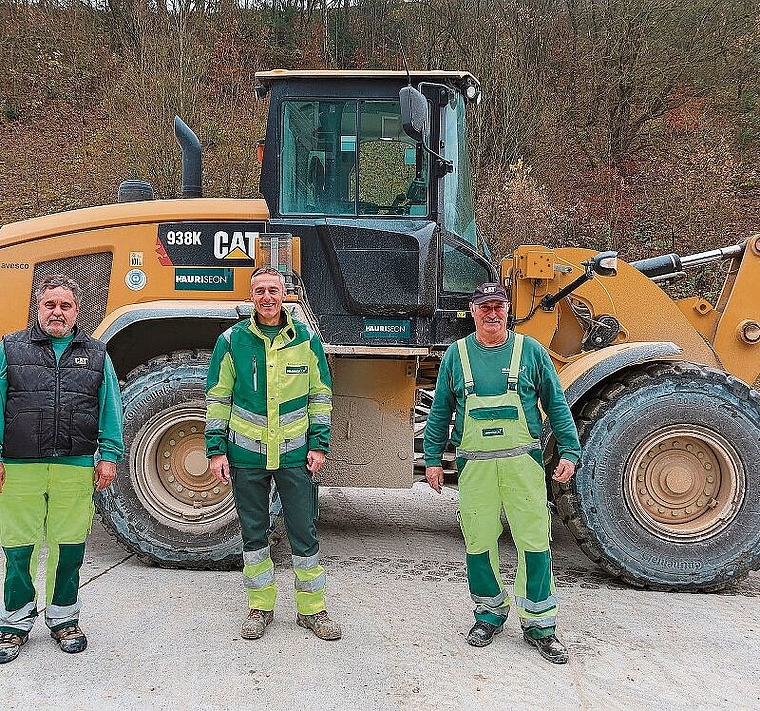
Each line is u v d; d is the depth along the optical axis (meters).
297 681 3.12
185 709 2.90
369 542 5.15
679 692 3.11
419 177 4.45
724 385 4.30
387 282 4.43
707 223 14.28
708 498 4.38
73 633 3.38
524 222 13.30
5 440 3.28
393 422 4.75
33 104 17.05
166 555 4.43
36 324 3.43
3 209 14.23
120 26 17.67
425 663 3.30
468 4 15.83
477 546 3.47
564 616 3.87
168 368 4.45
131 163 13.23
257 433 3.50
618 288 5.03
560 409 3.49
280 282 3.50
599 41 15.74
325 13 18.86
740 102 15.98
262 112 13.75
